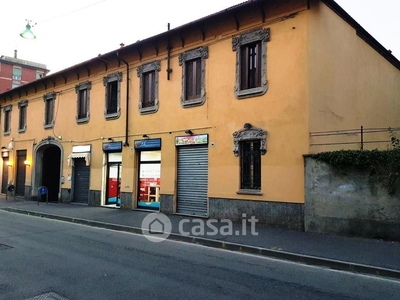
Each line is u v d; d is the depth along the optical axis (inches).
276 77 429.4
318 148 412.5
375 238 344.5
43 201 813.2
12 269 245.1
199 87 519.8
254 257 299.9
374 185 347.9
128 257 287.1
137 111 603.5
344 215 363.6
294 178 402.9
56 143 776.3
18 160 913.5
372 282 233.5
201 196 504.7
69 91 754.8
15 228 438.6
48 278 224.4
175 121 541.3
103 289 204.2
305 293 206.8
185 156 531.5
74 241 354.6
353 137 497.7
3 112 984.9
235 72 469.4
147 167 594.2
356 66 523.2
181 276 234.8
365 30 534.6
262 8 440.5
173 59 554.3
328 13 451.2
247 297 196.5
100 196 661.3
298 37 414.6
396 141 447.8
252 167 450.6
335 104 456.8
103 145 661.3
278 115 423.2
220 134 480.7
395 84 677.3
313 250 303.9
